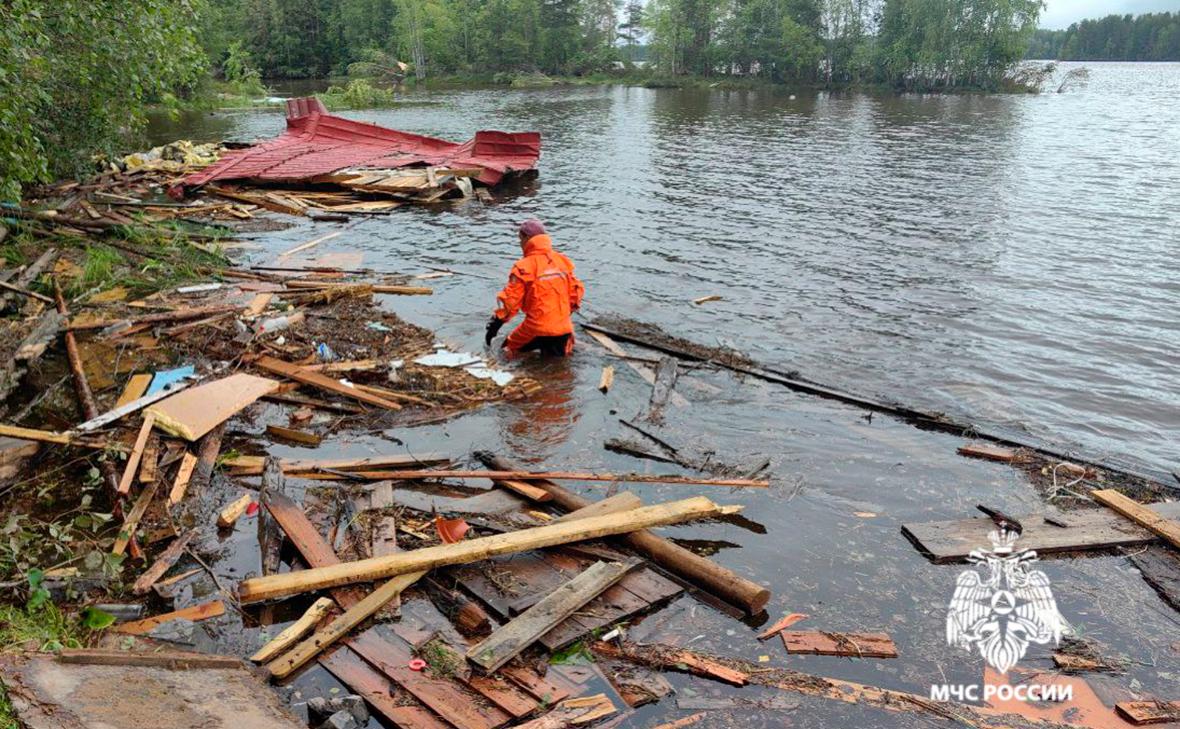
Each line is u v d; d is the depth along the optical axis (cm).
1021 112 4034
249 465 601
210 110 3794
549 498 571
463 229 1449
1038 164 2256
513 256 1263
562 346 842
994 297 1088
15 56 880
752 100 4922
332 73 7100
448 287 1091
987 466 642
